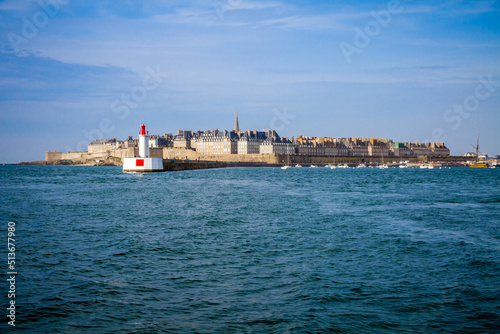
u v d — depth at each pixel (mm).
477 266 20672
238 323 13992
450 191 68188
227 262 21281
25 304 15453
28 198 53938
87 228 31031
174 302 15766
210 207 44312
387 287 17484
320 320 14234
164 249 24109
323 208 43562
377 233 29125
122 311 14914
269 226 32062
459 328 13766
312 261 21516
